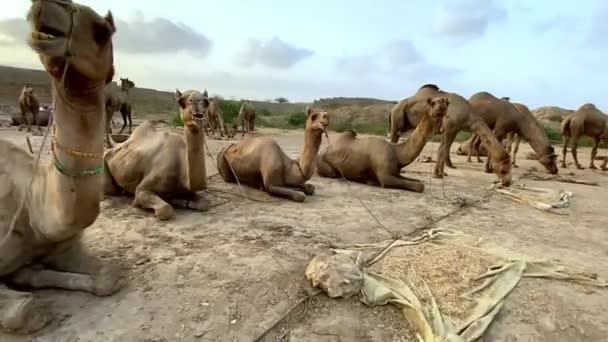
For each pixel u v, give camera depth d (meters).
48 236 3.06
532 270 4.02
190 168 5.09
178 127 22.31
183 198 5.84
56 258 3.48
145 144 5.68
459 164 12.38
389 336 2.99
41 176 3.14
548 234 5.47
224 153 7.42
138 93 58.78
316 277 3.46
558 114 39.91
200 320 3.03
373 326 3.08
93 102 2.48
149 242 4.41
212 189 6.99
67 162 2.59
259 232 4.88
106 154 6.00
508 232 5.44
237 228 4.99
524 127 11.04
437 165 9.61
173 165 5.39
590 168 12.95
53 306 3.09
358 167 8.16
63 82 2.22
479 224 5.77
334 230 5.12
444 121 9.32
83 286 3.26
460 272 3.84
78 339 2.76
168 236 4.61
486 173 10.60
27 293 2.90
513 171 11.22
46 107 21.56
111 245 4.29
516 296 3.54
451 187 8.45
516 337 3.03
